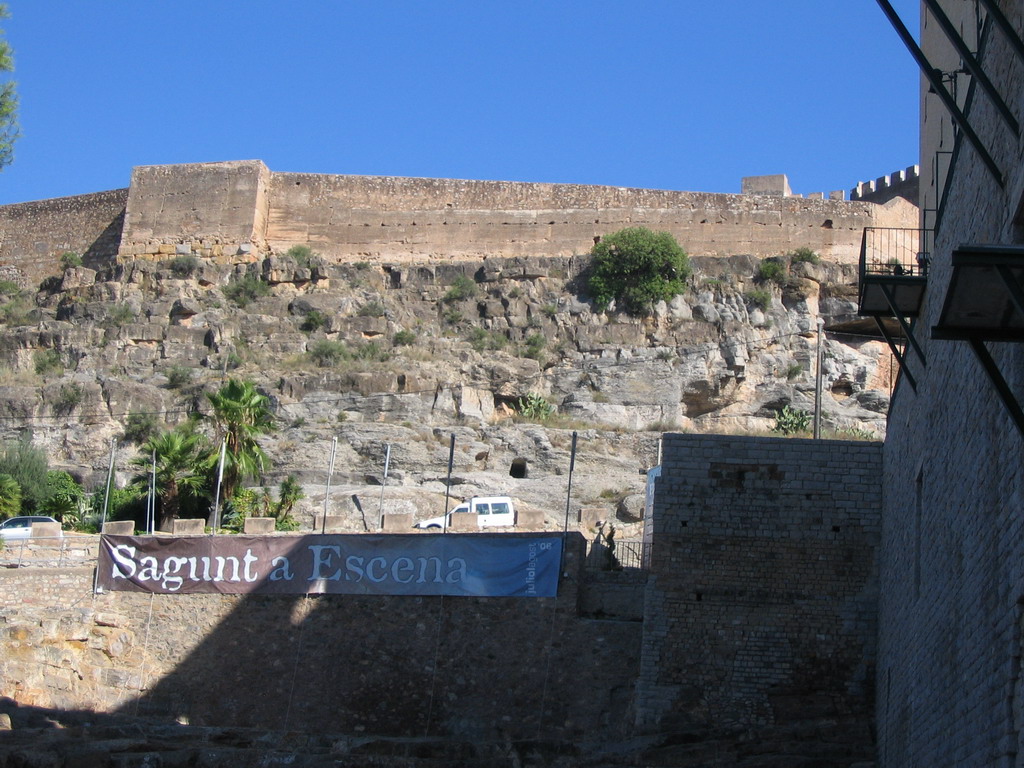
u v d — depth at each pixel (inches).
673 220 2534.5
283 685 1301.7
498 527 1637.6
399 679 1286.9
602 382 2299.5
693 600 1210.0
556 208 2586.1
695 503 1230.3
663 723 1180.5
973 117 681.0
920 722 797.2
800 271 2407.7
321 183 2655.0
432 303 2506.2
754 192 3006.9
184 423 2149.4
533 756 1147.9
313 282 2529.5
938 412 772.0
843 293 2396.7
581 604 1291.8
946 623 702.5
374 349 2384.4
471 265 2544.3
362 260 2603.3
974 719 604.7
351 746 1154.0
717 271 2450.8
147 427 2167.8
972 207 660.7
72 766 1003.3
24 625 1306.6
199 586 1342.3
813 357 2315.5
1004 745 536.4
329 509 1798.7
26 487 1873.8
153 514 1713.8
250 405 1787.6
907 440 957.2
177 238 2620.6
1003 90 598.2
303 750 1149.1
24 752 989.8
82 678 1315.2
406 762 1109.7
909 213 2549.2
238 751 1083.3
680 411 2277.3
